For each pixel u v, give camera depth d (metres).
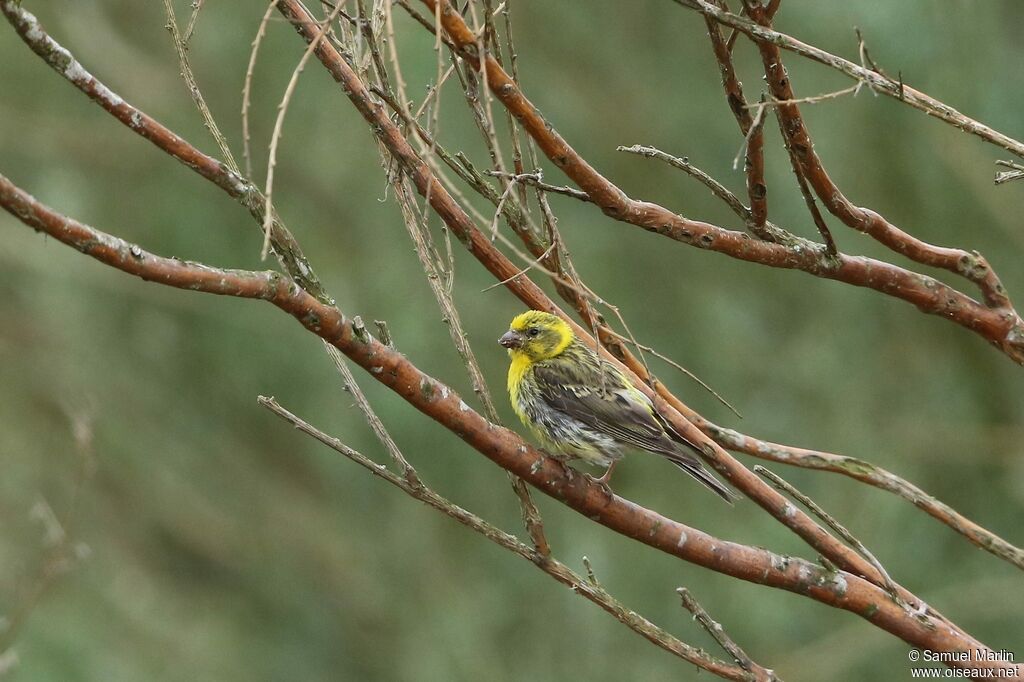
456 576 17.70
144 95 17.02
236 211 17.47
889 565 15.52
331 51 5.59
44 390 18.75
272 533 19.42
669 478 16.23
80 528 18.22
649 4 16.30
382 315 16.38
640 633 5.76
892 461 15.92
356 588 18.59
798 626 15.34
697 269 16.69
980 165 14.84
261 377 18.36
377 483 18.20
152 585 18.98
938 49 14.56
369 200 16.73
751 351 16.58
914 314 16.36
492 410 5.86
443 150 5.90
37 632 16.36
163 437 19.19
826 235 6.09
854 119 15.16
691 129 15.95
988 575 15.77
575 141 15.91
